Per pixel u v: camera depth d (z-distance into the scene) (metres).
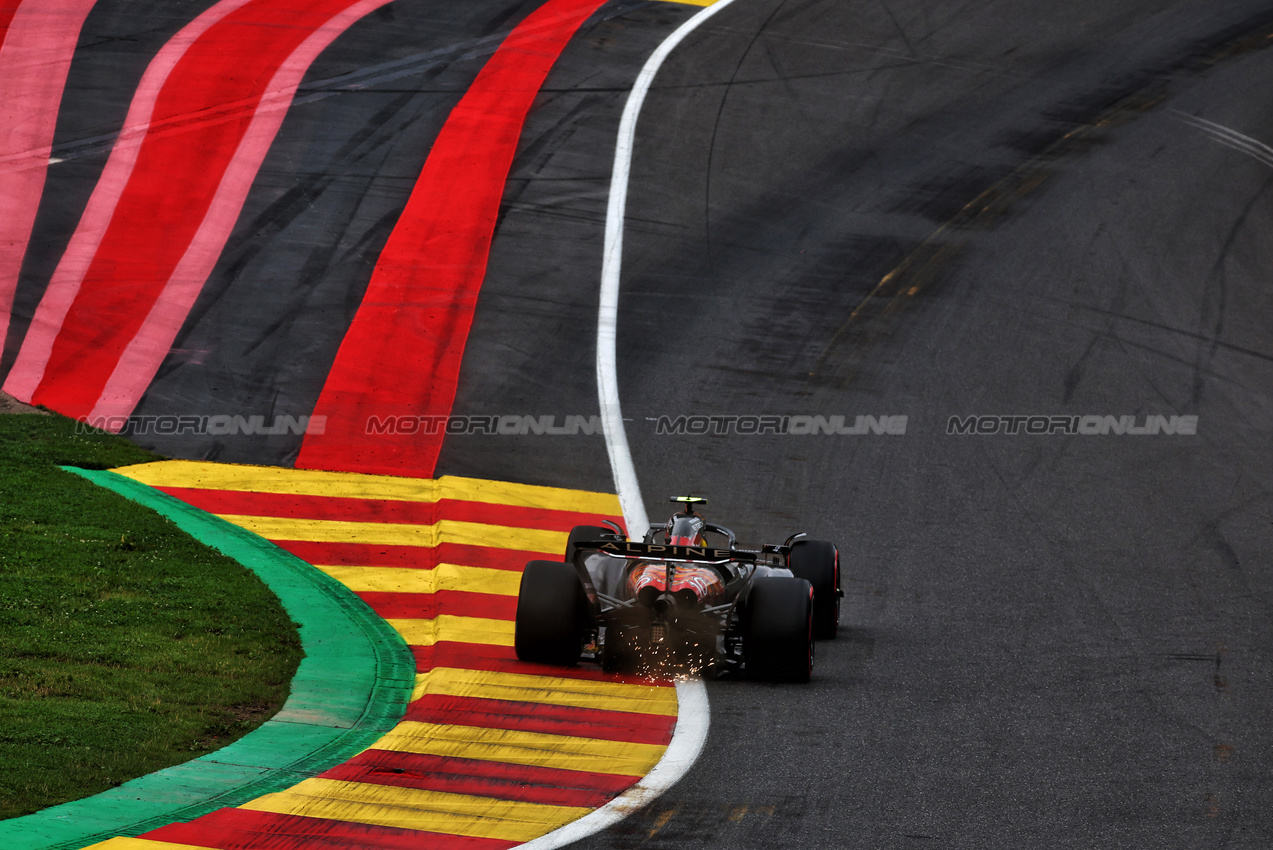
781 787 31.33
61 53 116.50
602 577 44.03
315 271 85.81
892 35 137.25
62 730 32.12
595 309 84.56
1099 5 149.12
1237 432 72.94
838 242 97.06
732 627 41.44
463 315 81.94
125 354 73.69
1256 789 31.83
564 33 131.88
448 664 40.94
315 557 51.69
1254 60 135.25
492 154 105.75
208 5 131.25
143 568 47.28
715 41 132.50
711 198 102.56
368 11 133.50
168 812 28.34
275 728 34.66
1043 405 75.38
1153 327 86.62
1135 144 116.06
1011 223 101.38
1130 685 40.62
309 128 106.94
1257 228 101.62
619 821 28.97
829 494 63.19
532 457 65.75
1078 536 58.50
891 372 78.62
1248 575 53.78
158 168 97.88
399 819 28.70
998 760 33.62
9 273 81.69
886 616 48.53
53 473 57.97
